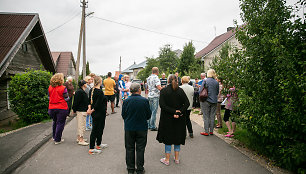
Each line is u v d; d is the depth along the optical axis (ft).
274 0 12.26
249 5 13.65
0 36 34.35
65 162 12.82
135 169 11.64
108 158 13.47
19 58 40.01
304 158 9.48
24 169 11.83
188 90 17.49
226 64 15.07
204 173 11.16
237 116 14.20
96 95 13.99
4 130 25.26
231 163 12.44
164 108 11.89
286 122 10.45
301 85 9.07
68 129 21.74
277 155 11.85
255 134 13.29
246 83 13.07
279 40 11.01
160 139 12.31
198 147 15.42
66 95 16.30
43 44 46.50
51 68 53.72
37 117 27.84
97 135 14.61
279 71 11.07
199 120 25.62
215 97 18.07
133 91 11.63
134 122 11.10
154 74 20.21
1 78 34.42
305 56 10.93
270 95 11.57
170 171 11.43
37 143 16.55
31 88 27.58
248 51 13.47
